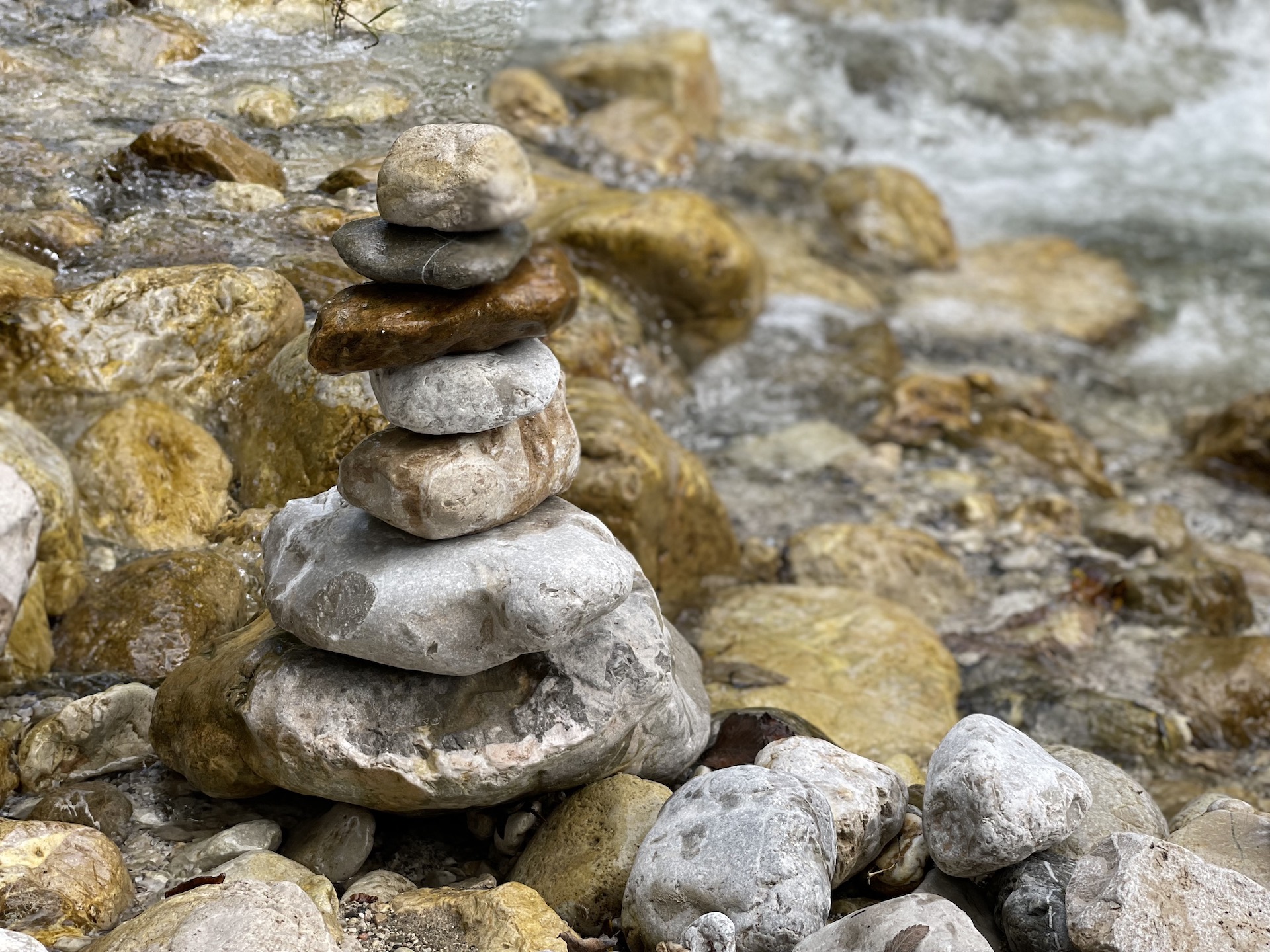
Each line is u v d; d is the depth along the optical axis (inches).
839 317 164.6
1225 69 267.6
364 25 116.6
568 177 164.9
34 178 115.9
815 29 245.1
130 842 102.6
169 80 117.3
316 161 117.3
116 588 109.9
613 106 188.1
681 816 99.7
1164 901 96.9
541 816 103.0
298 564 101.7
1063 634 122.0
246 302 114.6
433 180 97.7
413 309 98.5
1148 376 169.5
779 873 97.3
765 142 210.7
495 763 100.2
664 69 197.5
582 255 141.6
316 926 95.4
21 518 105.4
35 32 116.4
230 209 116.2
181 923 95.2
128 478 112.3
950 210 211.0
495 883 102.1
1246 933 96.4
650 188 178.9
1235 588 124.6
